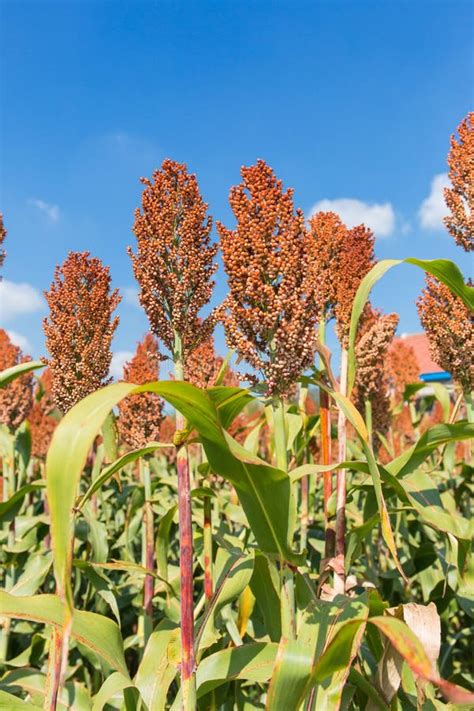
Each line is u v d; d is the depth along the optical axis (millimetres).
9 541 1476
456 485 1923
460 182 1214
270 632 916
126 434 1386
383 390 1671
